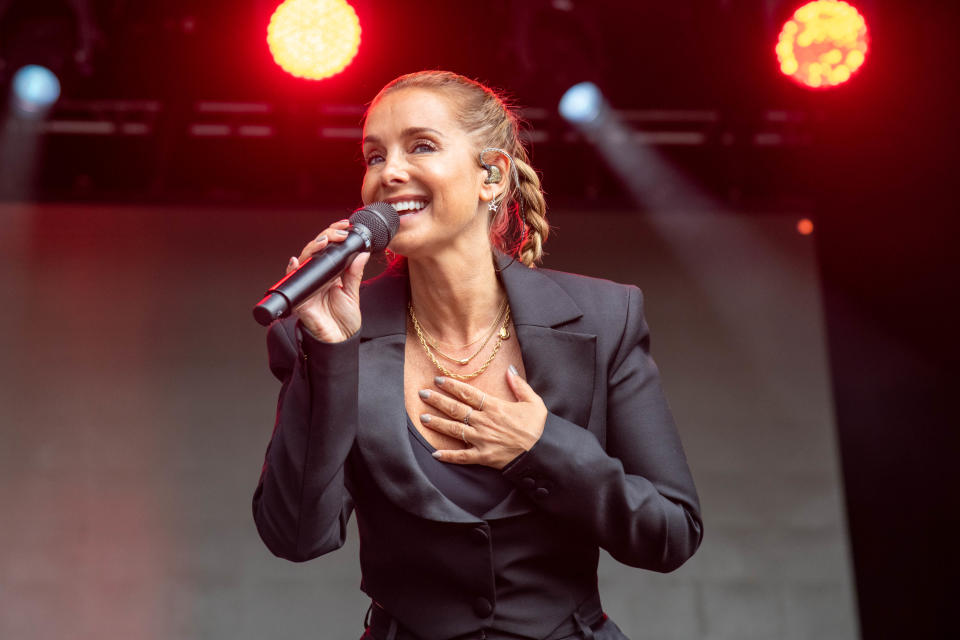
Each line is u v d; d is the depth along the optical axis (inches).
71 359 711.1
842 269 787.4
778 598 695.7
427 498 222.2
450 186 233.6
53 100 698.2
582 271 748.6
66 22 681.6
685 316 746.2
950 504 764.0
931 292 775.7
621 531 226.4
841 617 693.3
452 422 227.8
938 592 754.2
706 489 715.4
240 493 695.7
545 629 227.6
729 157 758.5
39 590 673.6
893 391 777.6
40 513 685.3
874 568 758.5
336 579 683.4
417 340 247.9
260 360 719.7
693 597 695.1
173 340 719.1
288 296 199.8
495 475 227.8
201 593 677.9
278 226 741.3
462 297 244.8
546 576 230.7
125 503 690.2
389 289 249.3
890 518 765.3
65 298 719.7
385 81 702.5
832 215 784.3
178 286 727.1
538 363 237.8
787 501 713.6
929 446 770.8
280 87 706.8
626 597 692.1
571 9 698.2
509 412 224.8
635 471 240.2
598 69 701.3
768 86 717.9
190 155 751.1
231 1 690.8
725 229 759.1
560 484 221.6
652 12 703.7
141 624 673.0
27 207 729.6
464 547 223.8
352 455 229.8
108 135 733.9
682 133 747.4
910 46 717.3
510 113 261.4
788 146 753.0
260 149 753.6
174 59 701.3
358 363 216.7
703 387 733.3
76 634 669.3
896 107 735.7
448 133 237.0
